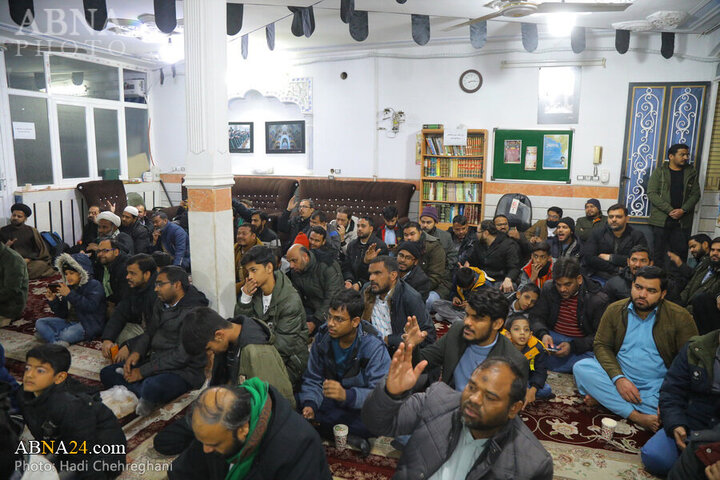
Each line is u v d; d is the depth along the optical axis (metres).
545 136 7.32
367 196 8.05
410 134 8.05
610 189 7.14
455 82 7.71
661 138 6.86
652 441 2.54
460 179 7.63
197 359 3.10
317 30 7.23
